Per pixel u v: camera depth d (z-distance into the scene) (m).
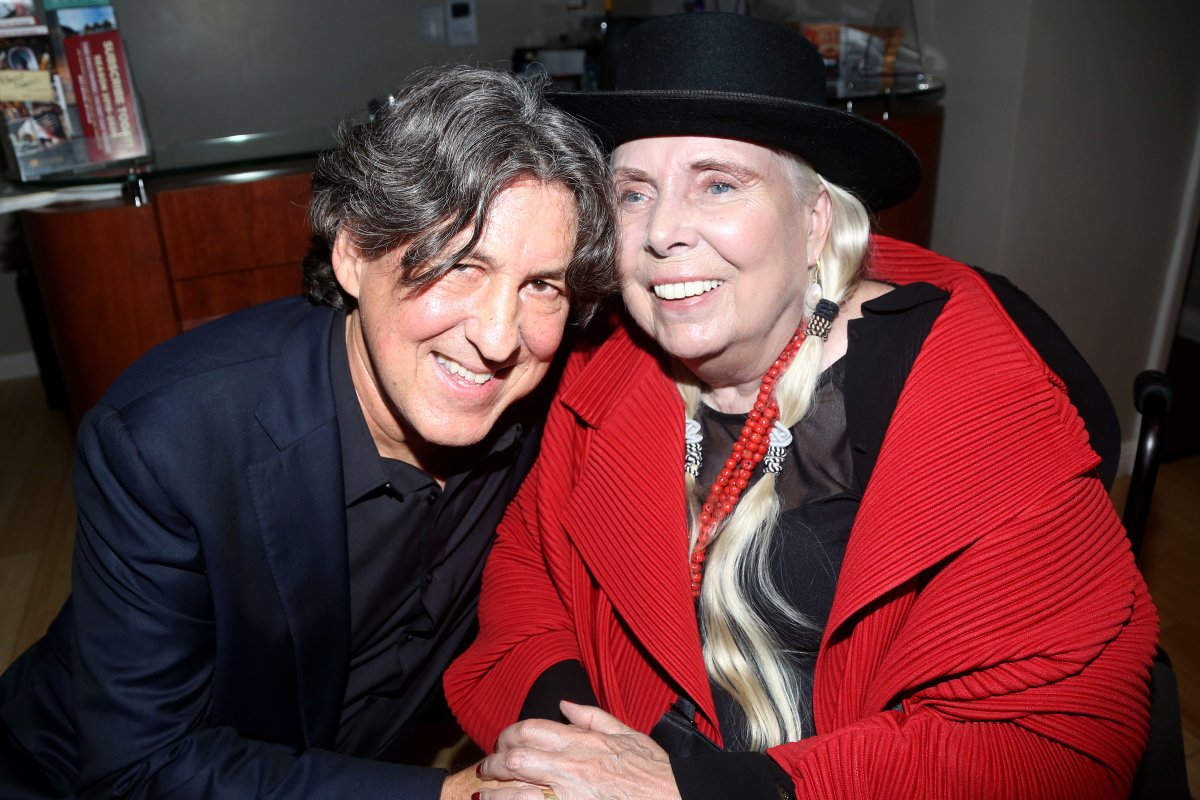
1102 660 1.08
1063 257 2.83
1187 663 2.25
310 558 1.21
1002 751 1.05
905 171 1.27
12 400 4.07
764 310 1.18
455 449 1.33
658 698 1.35
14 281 4.24
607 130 1.18
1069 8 2.55
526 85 1.09
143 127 2.36
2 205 2.21
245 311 1.35
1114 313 2.97
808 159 1.18
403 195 1.02
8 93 2.21
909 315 1.23
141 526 1.14
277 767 1.18
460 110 1.04
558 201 1.06
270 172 2.41
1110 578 1.09
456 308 1.07
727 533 1.28
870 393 1.21
